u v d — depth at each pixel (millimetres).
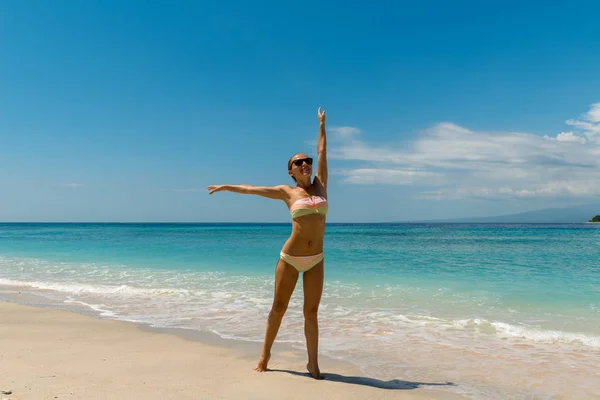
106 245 26938
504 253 20375
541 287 10484
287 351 5625
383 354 5527
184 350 5574
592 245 26516
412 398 4008
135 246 25719
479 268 14367
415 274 12906
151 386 4070
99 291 10266
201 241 31844
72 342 5859
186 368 4773
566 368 4980
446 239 35906
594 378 4648
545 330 6625
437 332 6594
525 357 5406
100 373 4453
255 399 3816
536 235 44281
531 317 7531
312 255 4449
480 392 4227
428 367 5020
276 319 4707
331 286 10766
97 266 15281
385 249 23453
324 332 6602
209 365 4926
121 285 11094
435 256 18844
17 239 36656
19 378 4141
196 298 9367
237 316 7734
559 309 8117
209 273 13266
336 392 4086
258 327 6957
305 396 3943
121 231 62469
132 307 8531
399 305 8562
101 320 7391
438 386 4375
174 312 8070
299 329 6848
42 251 22047
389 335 6445
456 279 11883
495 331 6621
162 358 5168
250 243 28797
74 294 10000
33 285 11125
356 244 28641
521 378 4645
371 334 6500
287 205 4641
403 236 42781
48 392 3734
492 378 4641
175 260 17109
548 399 4082
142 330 6703
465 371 4871
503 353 5566
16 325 6867
